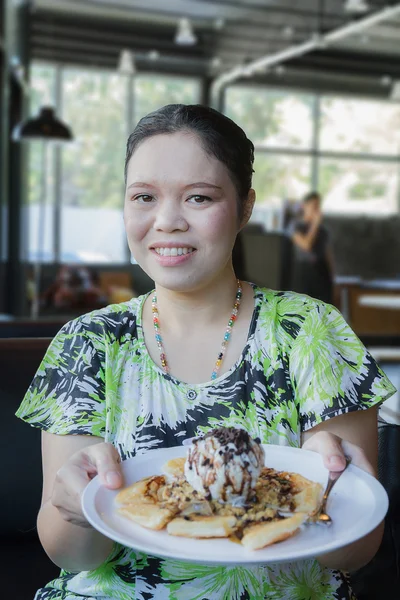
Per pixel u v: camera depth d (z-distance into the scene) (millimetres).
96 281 5555
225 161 958
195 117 956
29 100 8039
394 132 10625
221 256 972
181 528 703
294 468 848
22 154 7203
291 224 7168
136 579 909
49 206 8734
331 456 835
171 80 9688
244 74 10039
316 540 699
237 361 1000
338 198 10625
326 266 6875
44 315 5184
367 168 10641
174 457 859
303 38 9422
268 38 9484
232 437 748
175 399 969
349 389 990
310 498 752
